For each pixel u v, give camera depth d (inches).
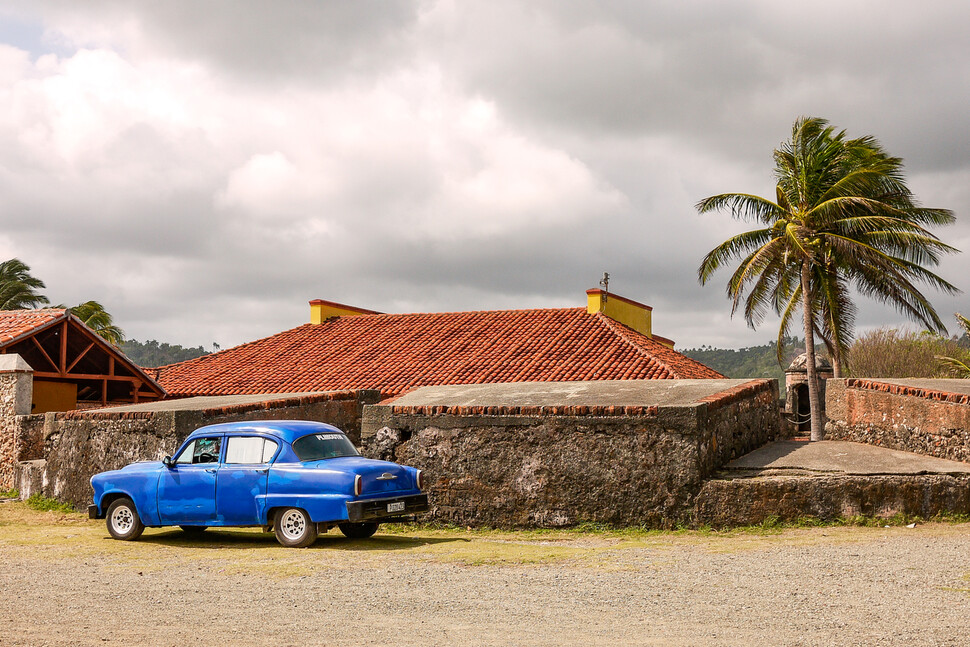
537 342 1156.5
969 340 2297.0
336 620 286.0
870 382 613.6
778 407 697.6
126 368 993.5
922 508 490.9
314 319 1407.5
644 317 1439.5
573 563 393.7
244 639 261.4
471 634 263.6
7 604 319.9
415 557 418.3
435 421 560.7
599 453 522.6
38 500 671.1
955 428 537.3
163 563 413.7
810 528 485.4
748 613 284.7
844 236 1159.6
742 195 1179.9
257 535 513.7
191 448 493.7
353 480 444.8
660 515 506.6
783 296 1254.3
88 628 278.8
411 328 1298.0
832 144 1157.7
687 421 505.7
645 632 262.2
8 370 737.6
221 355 1291.8
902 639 246.8
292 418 704.4
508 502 537.3
